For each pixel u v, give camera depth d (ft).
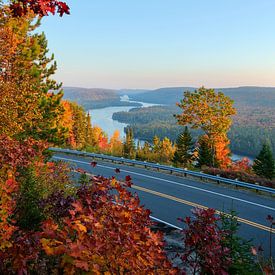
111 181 14.51
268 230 46.01
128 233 11.70
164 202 59.82
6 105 33.06
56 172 40.57
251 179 77.61
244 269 24.07
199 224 19.71
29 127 43.29
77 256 9.93
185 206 57.62
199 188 72.13
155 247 12.91
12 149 19.97
